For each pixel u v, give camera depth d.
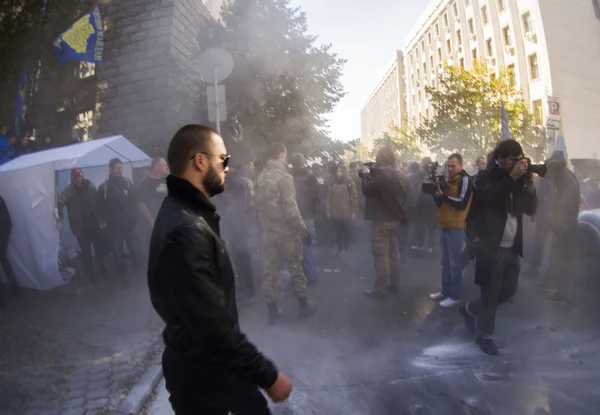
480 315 3.39
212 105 6.39
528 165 3.16
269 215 4.20
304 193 5.57
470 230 3.47
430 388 2.85
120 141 6.82
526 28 24.70
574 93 17.41
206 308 1.30
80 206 5.71
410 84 50.97
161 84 10.95
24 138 9.48
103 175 7.28
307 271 5.64
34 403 2.83
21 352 3.67
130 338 3.95
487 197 3.29
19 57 10.99
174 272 1.32
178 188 1.48
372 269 6.36
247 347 1.37
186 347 1.43
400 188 4.95
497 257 3.31
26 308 4.90
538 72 23.31
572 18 19.14
